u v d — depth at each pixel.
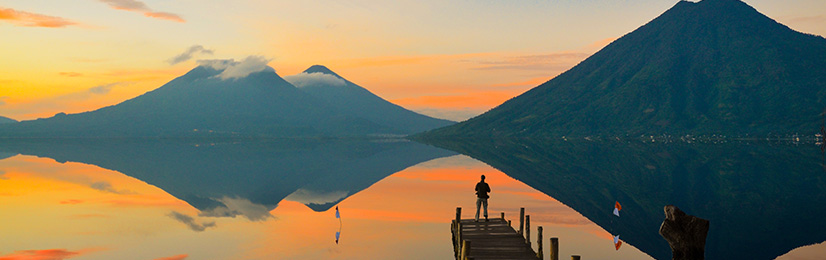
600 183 51.81
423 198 42.28
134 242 26.69
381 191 47.72
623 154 111.06
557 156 106.12
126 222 32.44
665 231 12.05
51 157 110.88
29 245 26.12
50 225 31.36
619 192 44.84
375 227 29.92
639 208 36.34
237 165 90.75
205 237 27.81
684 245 11.92
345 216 33.88
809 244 25.27
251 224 31.53
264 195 47.12
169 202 41.91
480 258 19.25
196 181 60.47
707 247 25.36
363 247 24.92
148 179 61.25
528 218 21.70
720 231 28.61
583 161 88.00
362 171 74.25
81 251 24.97
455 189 48.31
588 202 39.12
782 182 49.34
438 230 28.95
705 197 41.25
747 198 40.19
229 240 26.95
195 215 35.31
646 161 85.12
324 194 47.03
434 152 134.50
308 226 30.62
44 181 56.53
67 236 28.27
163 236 28.14
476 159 97.12
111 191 48.81
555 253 16.64
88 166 82.31
